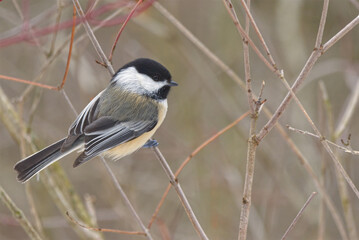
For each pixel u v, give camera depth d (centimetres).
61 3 739
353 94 897
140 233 628
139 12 782
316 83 1249
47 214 1088
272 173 1090
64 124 1209
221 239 1084
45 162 672
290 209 1176
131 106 722
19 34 807
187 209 608
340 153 894
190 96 1215
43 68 757
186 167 1215
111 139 703
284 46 1180
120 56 1172
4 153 1228
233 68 1253
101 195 1177
